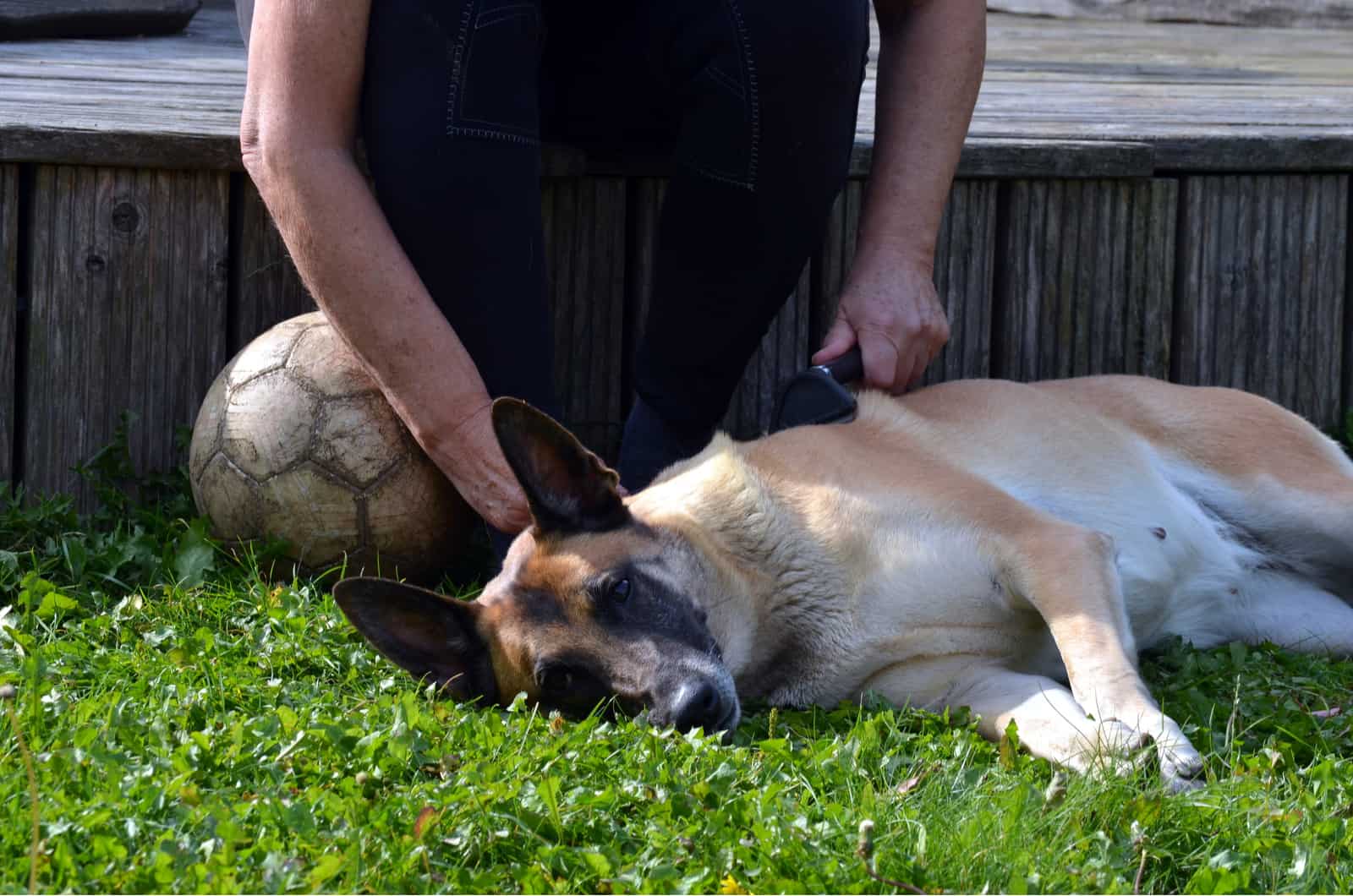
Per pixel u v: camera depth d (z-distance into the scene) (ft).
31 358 13.01
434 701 9.76
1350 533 12.15
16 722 7.87
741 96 11.04
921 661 10.34
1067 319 15.26
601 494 10.33
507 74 10.91
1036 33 28.63
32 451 13.12
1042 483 11.73
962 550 10.22
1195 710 9.55
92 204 12.99
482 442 10.88
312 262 10.73
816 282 14.83
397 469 11.82
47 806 7.29
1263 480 12.47
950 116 12.36
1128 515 11.84
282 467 11.75
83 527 12.75
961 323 15.01
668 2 11.65
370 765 8.13
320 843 7.22
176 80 17.26
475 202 10.93
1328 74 22.24
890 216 12.28
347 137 10.98
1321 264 15.87
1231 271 15.61
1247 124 16.31
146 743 8.39
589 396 14.61
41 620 10.71
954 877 7.12
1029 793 7.74
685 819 7.53
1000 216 15.02
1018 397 12.39
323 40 10.62
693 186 11.51
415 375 10.82
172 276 13.29
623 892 6.82
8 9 20.48
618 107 13.07
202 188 13.26
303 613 10.94
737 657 10.49
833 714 9.77
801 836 7.25
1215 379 15.75
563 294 14.37
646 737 8.56
